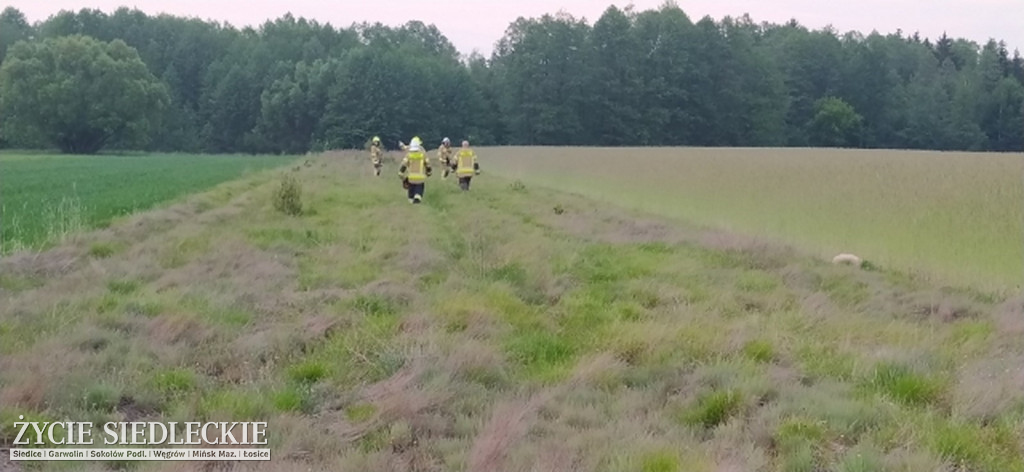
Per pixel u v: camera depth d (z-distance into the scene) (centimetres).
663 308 1180
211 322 1014
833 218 2086
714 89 10162
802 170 3194
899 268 1595
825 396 769
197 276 1318
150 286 1237
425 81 10625
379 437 691
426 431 709
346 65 10531
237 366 875
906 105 10100
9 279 1262
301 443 677
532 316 1102
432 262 1474
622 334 984
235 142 11238
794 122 10362
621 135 10181
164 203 2520
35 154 9362
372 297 1167
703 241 1858
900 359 883
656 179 3484
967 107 9631
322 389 810
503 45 10938
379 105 10444
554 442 665
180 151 11156
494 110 10925
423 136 10588
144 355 884
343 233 1864
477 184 3609
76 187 3319
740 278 1416
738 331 1001
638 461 624
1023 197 2077
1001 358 926
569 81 10238
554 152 6288
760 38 11775
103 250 1552
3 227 1842
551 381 841
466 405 765
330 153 7825
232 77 11106
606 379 838
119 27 12800
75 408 743
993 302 1314
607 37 10231
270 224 2019
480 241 1748
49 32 12800
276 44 12394
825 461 651
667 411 754
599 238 1916
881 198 2289
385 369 851
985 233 1752
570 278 1398
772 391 791
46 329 970
